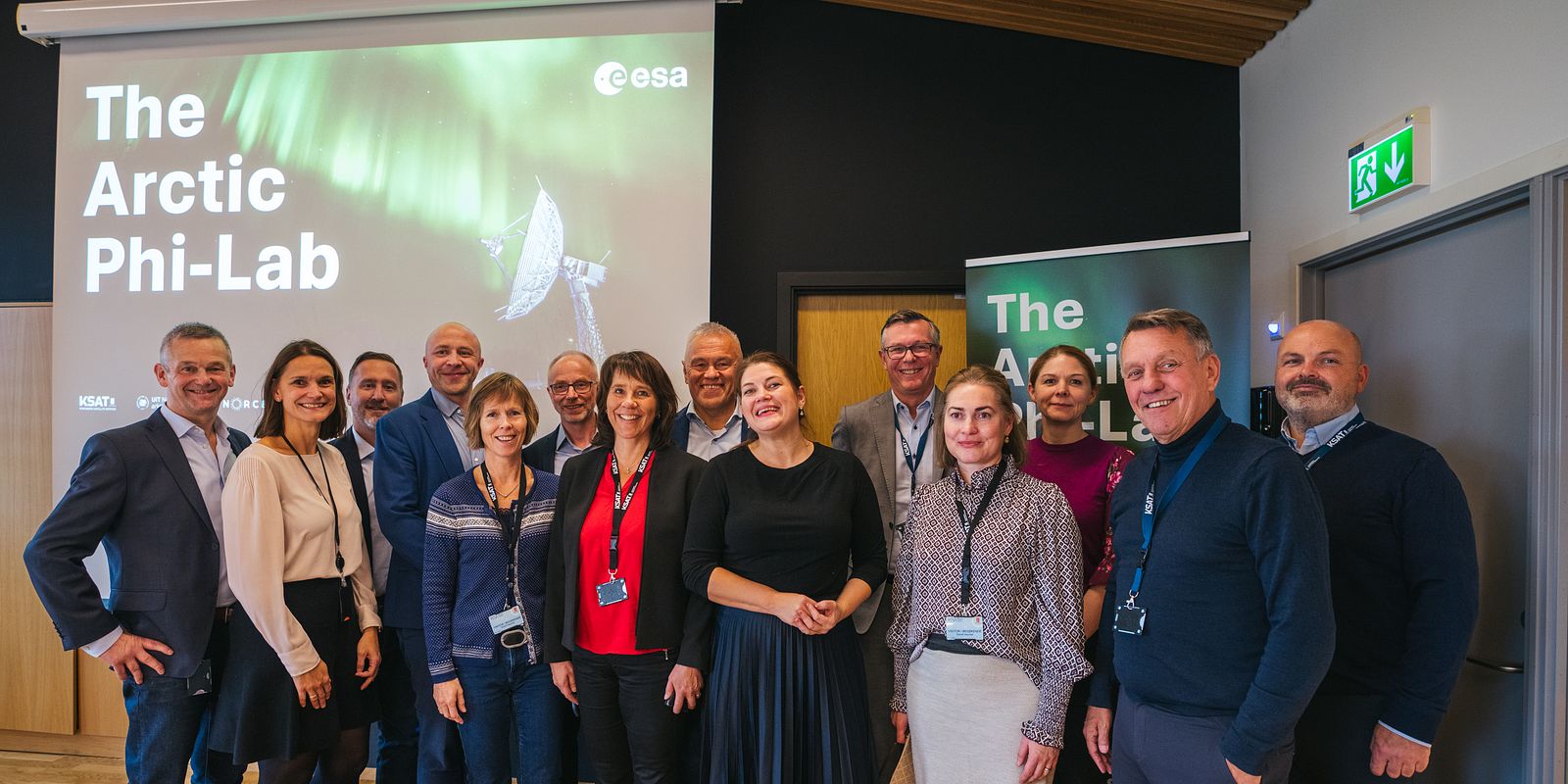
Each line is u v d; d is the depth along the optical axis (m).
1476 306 2.34
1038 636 1.87
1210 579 1.54
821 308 3.69
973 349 3.23
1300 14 3.13
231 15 3.47
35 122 3.79
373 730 3.38
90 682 3.47
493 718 2.18
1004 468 1.96
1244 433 1.60
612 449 2.28
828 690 1.94
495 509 2.23
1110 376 2.99
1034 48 3.63
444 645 2.18
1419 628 1.78
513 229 3.41
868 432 2.68
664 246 3.36
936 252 3.61
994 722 1.82
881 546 2.12
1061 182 3.61
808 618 1.89
